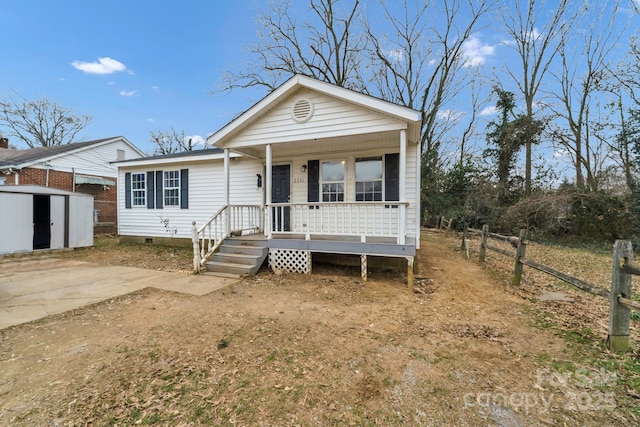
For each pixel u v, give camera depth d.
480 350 3.07
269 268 6.89
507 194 14.45
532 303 4.58
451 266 7.33
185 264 7.61
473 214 15.09
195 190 9.95
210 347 3.13
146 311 4.21
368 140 7.23
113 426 1.99
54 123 26.50
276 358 2.91
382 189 7.25
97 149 16.89
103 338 3.33
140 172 10.84
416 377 2.59
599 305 4.45
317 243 6.28
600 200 11.04
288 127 6.79
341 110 6.32
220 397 2.31
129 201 11.04
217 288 5.39
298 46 16.36
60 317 3.98
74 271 6.87
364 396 2.33
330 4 15.73
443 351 3.05
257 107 6.79
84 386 2.43
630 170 11.71
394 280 6.00
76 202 10.34
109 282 5.83
